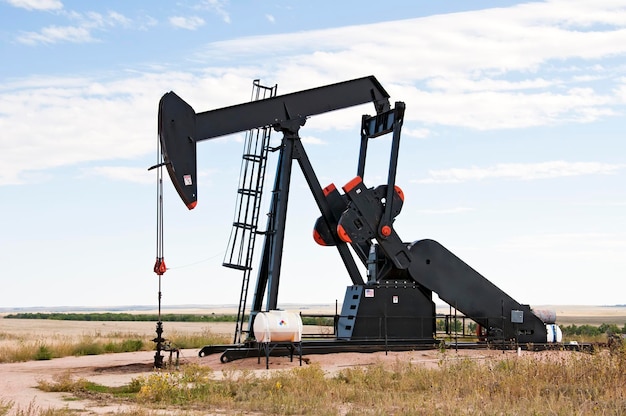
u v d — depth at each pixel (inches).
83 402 530.3
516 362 661.3
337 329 898.7
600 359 622.8
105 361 871.1
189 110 768.9
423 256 906.1
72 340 1302.9
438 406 485.4
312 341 855.1
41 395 569.9
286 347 808.9
